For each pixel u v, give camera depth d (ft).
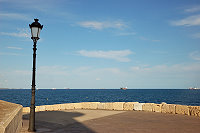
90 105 58.49
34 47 29.60
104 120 37.76
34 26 29.25
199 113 40.73
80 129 30.12
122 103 53.57
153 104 48.98
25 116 46.85
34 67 29.45
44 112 52.08
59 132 28.25
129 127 30.86
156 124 32.91
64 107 59.98
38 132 28.37
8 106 25.14
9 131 17.07
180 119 37.47
